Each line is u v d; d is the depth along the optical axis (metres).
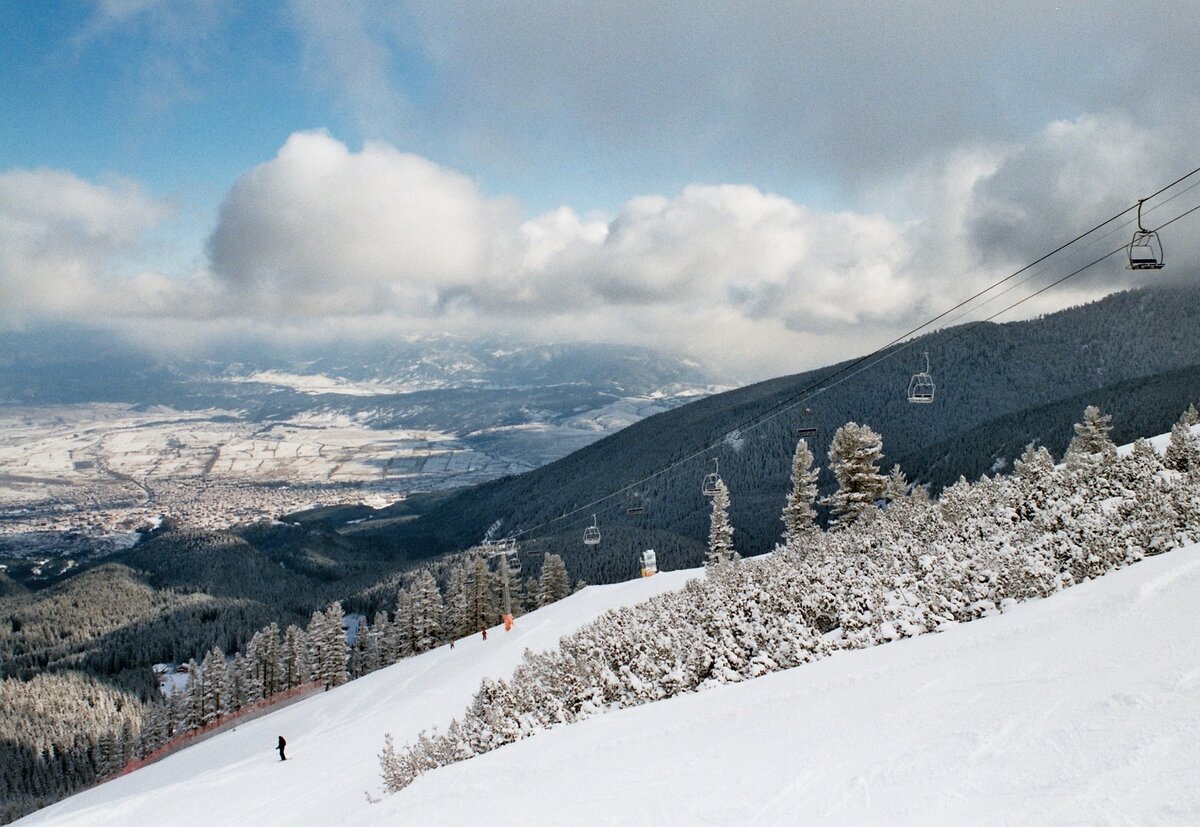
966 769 6.79
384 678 54.31
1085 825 5.17
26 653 181.88
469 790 11.89
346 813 15.45
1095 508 18.88
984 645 11.17
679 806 8.08
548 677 20.17
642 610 26.50
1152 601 10.38
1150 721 6.53
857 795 6.97
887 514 32.78
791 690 12.22
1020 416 178.12
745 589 22.05
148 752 104.81
